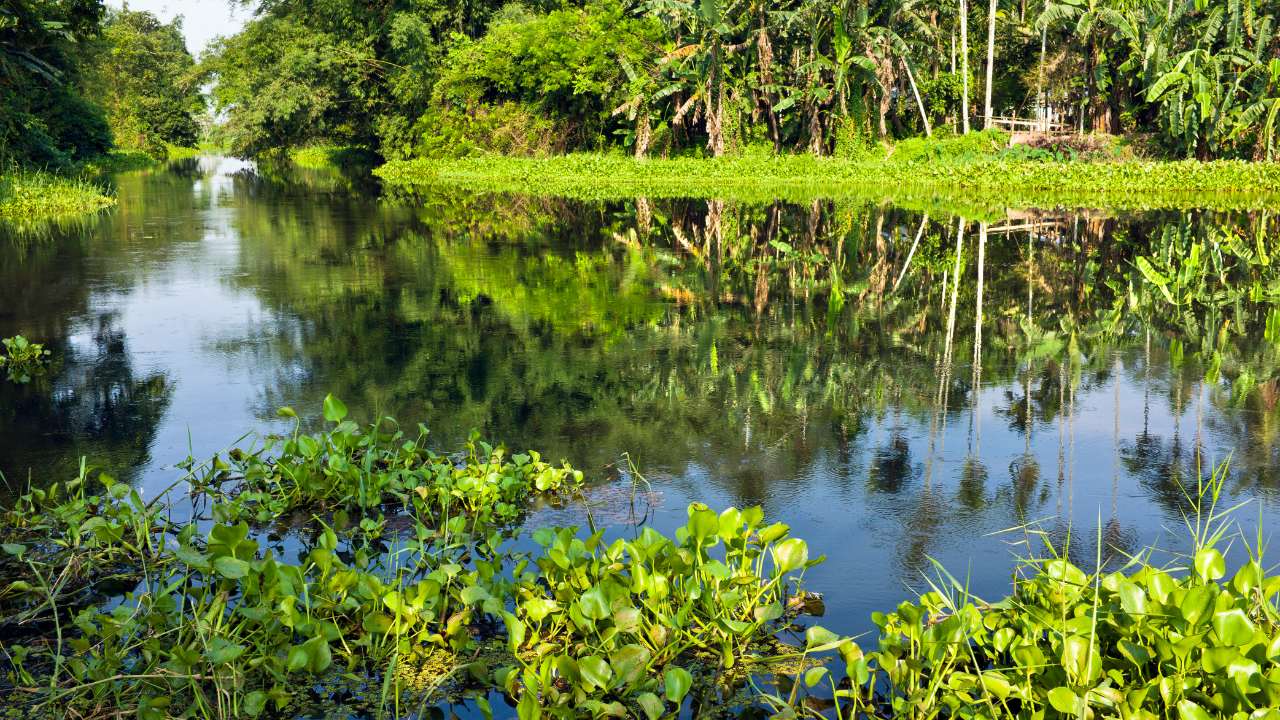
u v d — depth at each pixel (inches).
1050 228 614.5
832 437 185.0
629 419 197.9
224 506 141.3
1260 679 78.3
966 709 89.5
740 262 468.4
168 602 106.3
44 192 843.4
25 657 104.7
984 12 1498.5
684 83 1325.0
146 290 379.2
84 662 101.2
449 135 1571.1
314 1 1825.8
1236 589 95.8
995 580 120.9
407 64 1626.5
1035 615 95.3
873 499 150.9
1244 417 198.5
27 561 127.6
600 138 1553.9
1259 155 1133.1
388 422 194.7
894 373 240.4
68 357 257.8
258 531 138.9
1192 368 245.6
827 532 137.2
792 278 414.0
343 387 224.1
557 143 1571.1
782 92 1347.2
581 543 109.2
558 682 98.5
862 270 434.3
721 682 98.9
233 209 830.5
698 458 172.2
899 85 1403.8
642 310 334.3
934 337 287.1
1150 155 1237.1
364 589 107.3
